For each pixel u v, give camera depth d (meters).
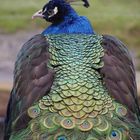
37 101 6.79
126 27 33.25
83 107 6.61
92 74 6.92
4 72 25.58
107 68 7.04
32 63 7.18
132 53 29.78
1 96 19.42
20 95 7.02
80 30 8.06
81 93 6.69
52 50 7.21
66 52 7.16
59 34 7.64
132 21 34.09
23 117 6.74
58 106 6.64
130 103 6.90
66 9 8.12
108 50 7.29
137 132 6.63
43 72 7.01
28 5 37.84
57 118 6.57
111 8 38.72
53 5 8.17
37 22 33.47
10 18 34.75
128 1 40.94
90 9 37.78
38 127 6.55
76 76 6.86
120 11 38.00
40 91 6.85
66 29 8.06
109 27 33.50
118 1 40.78
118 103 6.79
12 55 28.97
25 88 7.00
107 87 6.89
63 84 6.79
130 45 31.20
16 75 7.36
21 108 6.88
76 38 7.41
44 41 7.45
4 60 27.98
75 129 6.48
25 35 32.06
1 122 12.78
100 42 7.38
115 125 6.55
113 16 35.28
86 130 6.47
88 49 7.21
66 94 6.69
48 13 8.30
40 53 7.24
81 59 7.07
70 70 6.94
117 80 7.00
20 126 6.74
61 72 6.93
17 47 30.17
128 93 6.97
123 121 6.63
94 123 6.52
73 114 6.57
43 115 6.64
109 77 6.98
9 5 37.97
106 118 6.58
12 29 32.78
